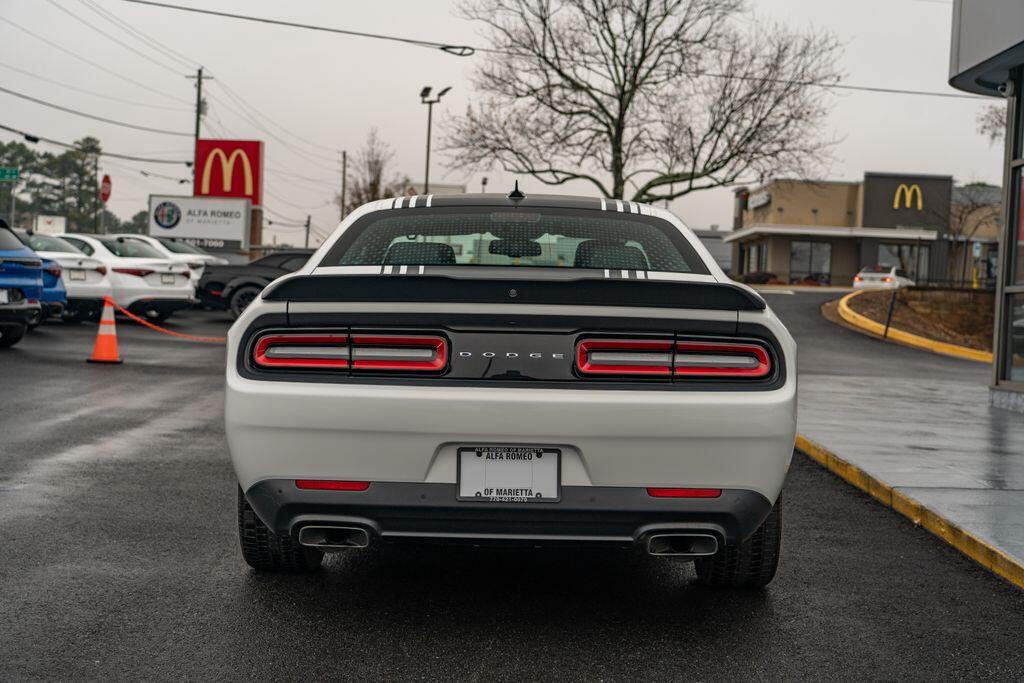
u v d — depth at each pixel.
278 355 3.39
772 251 53.75
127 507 5.35
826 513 5.80
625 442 3.33
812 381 13.45
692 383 3.39
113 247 18.59
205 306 19.45
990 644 3.66
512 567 4.51
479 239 4.27
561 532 3.40
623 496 3.36
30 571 4.18
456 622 3.73
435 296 3.35
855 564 4.73
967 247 53.62
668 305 3.36
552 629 3.68
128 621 3.63
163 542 4.69
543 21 28.22
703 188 28.66
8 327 12.65
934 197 53.41
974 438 8.38
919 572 4.62
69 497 5.53
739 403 3.36
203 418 8.52
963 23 11.01
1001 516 5.39
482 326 3.35
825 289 39.72
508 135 28.78
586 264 4.13
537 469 3.36
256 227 43.62
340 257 4.14
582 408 3.30
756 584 4.18
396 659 3.34
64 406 8.92
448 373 3.35
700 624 3.79
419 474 3.35
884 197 53.22
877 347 20.55
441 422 3.30
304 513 3.43
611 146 28.64
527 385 3.33
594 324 3.36
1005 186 11.17
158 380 11.05
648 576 4.42
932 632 3.78
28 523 4.95
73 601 3.83
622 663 3.36
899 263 53.91
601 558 4.71
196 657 3.31
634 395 3.32
